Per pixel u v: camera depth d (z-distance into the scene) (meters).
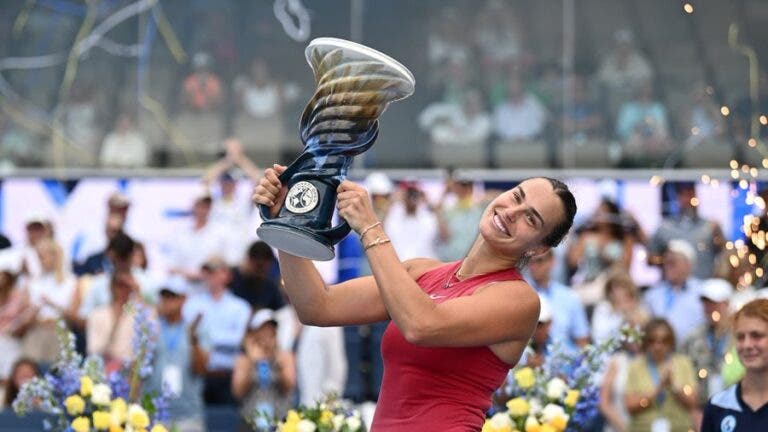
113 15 26.66
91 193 25.83
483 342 8.17
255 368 18.52
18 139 26.28
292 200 8.17
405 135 25.88
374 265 7.95
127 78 26.53
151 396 11.85
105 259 22.31
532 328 8.41
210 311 19.77
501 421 10.84
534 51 26.19
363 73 8.13
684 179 25.17
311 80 26.56
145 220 25.58
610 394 18.14
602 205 23.06
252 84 26.50
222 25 26.64
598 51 26.12
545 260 19.47
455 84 26.06
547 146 25.81
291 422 11.19
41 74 26.52
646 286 22.67
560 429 10.87
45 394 11.37
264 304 20.09
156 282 21.64
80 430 10.78
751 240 20.27
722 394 11.37
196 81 26.50
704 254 22.47
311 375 18.77
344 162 8.27
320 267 23.02
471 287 8.45
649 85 25.98
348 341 21.45
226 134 26.34
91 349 19.28
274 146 26.33
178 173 25.88
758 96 25.81
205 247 22.94
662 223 22.89
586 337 19.52
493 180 25.53
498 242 8.45
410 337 7.91
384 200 22.88
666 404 18.02
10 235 25.69
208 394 19.67
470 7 26.33
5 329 20.83
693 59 26.05
